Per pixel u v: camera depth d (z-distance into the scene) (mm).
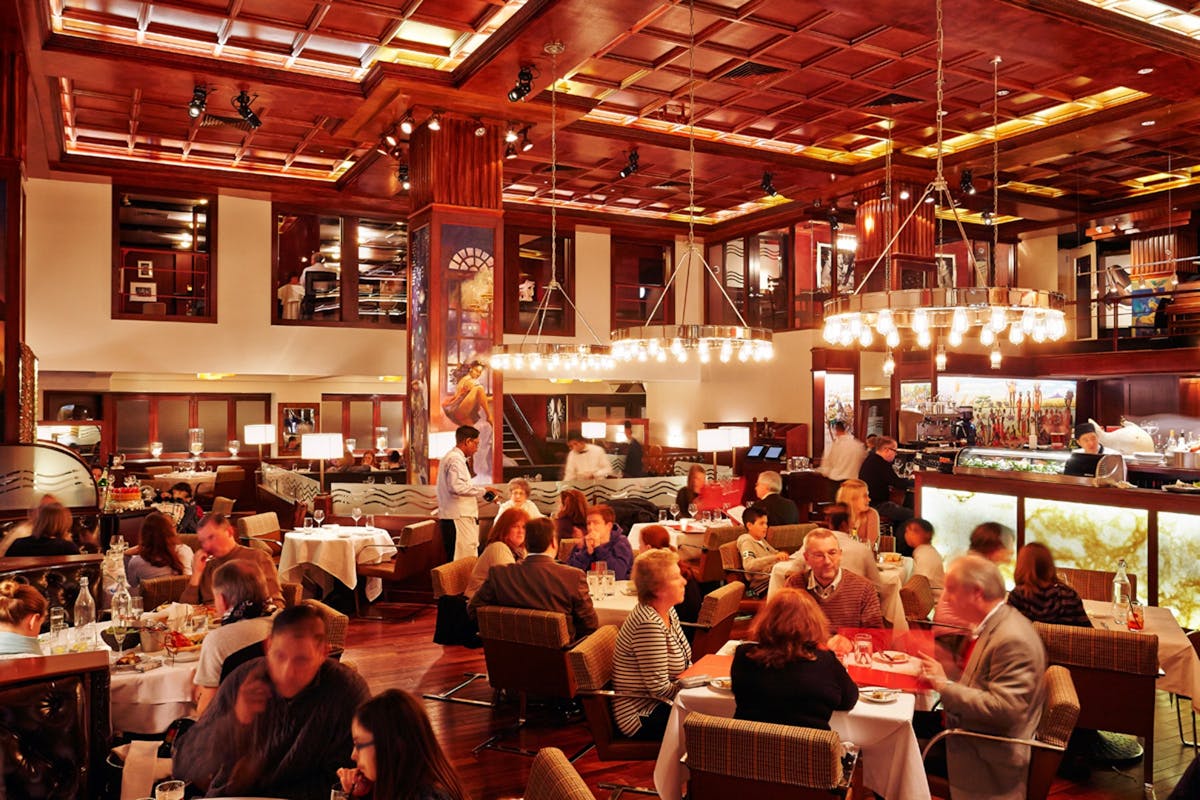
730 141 12461
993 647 3787
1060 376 15898
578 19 7980
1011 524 8117
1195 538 6875
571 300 17016
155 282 14430
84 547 7879
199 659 3986
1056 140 11453
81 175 13312
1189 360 14211
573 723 5660
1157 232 16016
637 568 4414
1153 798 4285
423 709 2361
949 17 7730
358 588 8898
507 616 5023
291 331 14953
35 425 8914
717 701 3783
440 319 10336
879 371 15352
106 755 3346
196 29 8922
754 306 16719
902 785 3545
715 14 8383
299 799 2957
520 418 17375
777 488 8438
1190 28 8570
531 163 13266
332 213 15211
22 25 7855
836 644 4414
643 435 18438
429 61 9680
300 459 15625
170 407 15656
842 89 10391
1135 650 4234
